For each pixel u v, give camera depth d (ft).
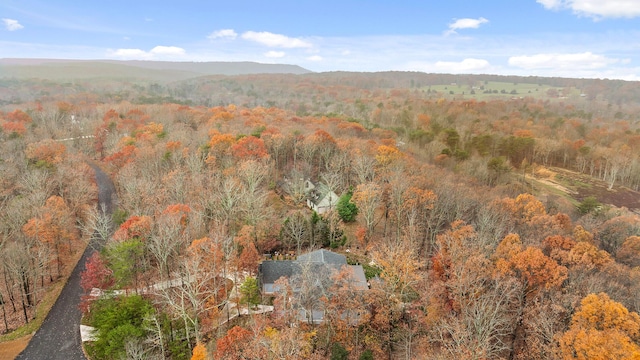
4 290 201.98
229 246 199.82
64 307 194.49
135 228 197.77
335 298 160.35
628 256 211.82
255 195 247.91
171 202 238.27
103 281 181.27
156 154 303.07
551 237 199.72
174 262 199.41
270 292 192.85
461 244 190.80
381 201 272.31
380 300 164.55
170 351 160.86
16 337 174.19
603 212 298.15
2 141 355.15
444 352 142.92
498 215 238.89
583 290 155.33
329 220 248.11
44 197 240.94
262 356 132.87
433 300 171.32
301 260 199.62
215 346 159.33
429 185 270.46
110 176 346.74
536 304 147.23
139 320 163.32
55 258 222.48
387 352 160.04
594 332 123.13
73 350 168.04
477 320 141.28
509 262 170.30
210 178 259.60
